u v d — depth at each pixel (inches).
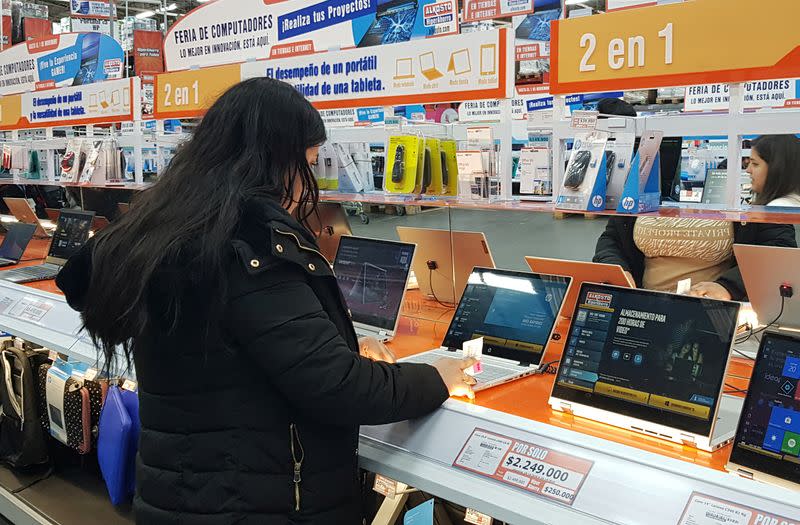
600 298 63.6
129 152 186.4
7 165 191.0
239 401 50.4
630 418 57.3
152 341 51.3
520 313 76.0
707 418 53.2
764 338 51.8
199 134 52.1
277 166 51.8
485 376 69.6
